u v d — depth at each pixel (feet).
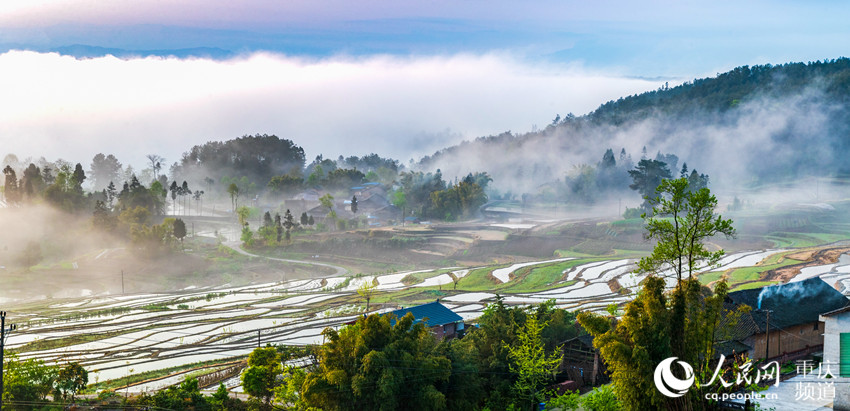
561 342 241.55
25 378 242.17
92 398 260.83
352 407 178.29
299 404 201.36
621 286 531.50
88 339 416.26
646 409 156.76
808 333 248.32
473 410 195.72
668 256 166.61
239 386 289.33
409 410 180.34
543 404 208.13
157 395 241.14
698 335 163.02
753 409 165.68
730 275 510.58
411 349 189.26
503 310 236.43
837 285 431.43
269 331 424.87
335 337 190.49
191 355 368.27
